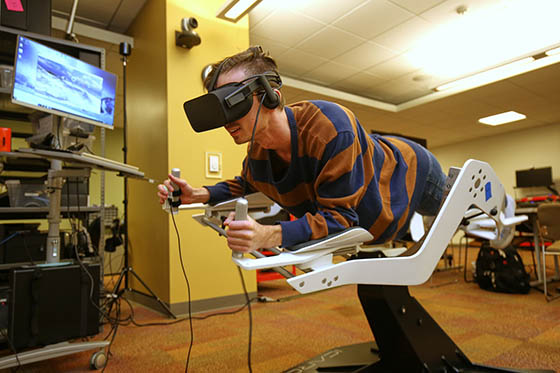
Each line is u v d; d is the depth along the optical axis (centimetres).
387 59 455
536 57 406
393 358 106
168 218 253
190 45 266
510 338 180
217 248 269
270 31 380
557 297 276
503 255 304
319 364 126
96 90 190
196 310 253
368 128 729
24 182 221
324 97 536
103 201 217
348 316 230
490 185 106
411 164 100
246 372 144
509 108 615
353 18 360
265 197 113
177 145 259
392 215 89
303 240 70
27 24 213
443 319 217
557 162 732
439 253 92
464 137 838
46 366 159
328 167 79
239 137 81
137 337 196
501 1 342
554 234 278
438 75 508
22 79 152
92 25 343
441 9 350
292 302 275
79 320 155
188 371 147
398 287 102
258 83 75
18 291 143
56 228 170
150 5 296
